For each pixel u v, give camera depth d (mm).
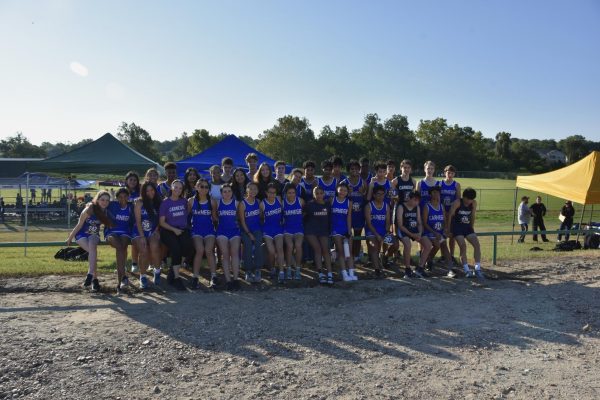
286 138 82500
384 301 6977
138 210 7105
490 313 6539
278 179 8492
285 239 7824
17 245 7160
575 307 6871
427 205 8469
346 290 7461
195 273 7316
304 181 8773
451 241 9078
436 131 102750
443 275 8602
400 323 6047
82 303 6453
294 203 7855
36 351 4789
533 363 4953
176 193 7219
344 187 7863
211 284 7293
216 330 5582
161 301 6617
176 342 5184
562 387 4410
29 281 7473
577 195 14500
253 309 6379
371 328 5832
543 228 17281
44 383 4172
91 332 5375
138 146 66188
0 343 4957
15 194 44500
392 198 8758
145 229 7234
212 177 8516
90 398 3957
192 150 73125
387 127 97125
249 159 9016
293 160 83562
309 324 5906
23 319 5746
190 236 7305
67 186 29328
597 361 5035
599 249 12836
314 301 6836
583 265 9680
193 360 4766
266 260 8367
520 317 6402
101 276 7895
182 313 6117
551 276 8766
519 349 5320
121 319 5840
